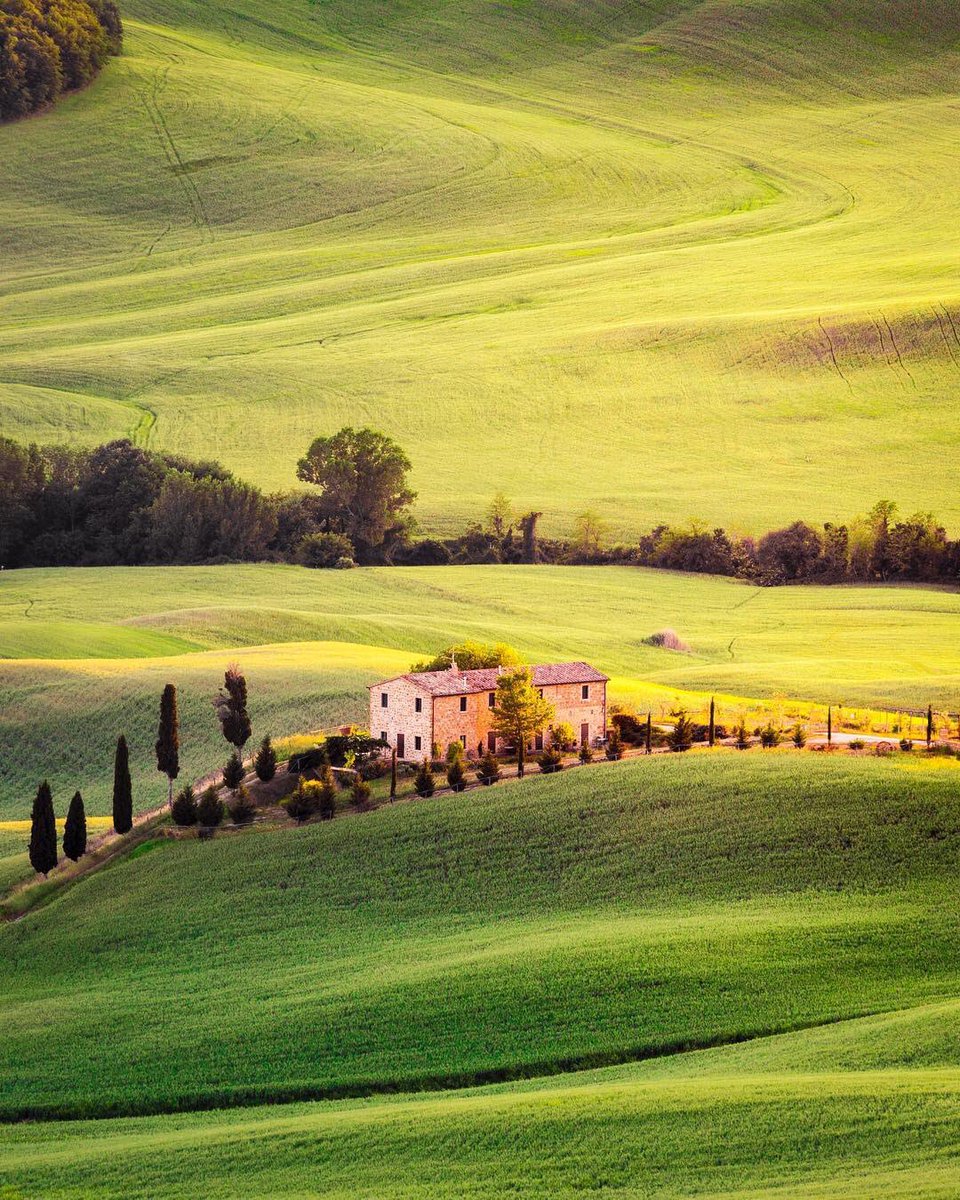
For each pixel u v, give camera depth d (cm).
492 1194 15575
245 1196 15988
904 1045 18362
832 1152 15712
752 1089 17262
